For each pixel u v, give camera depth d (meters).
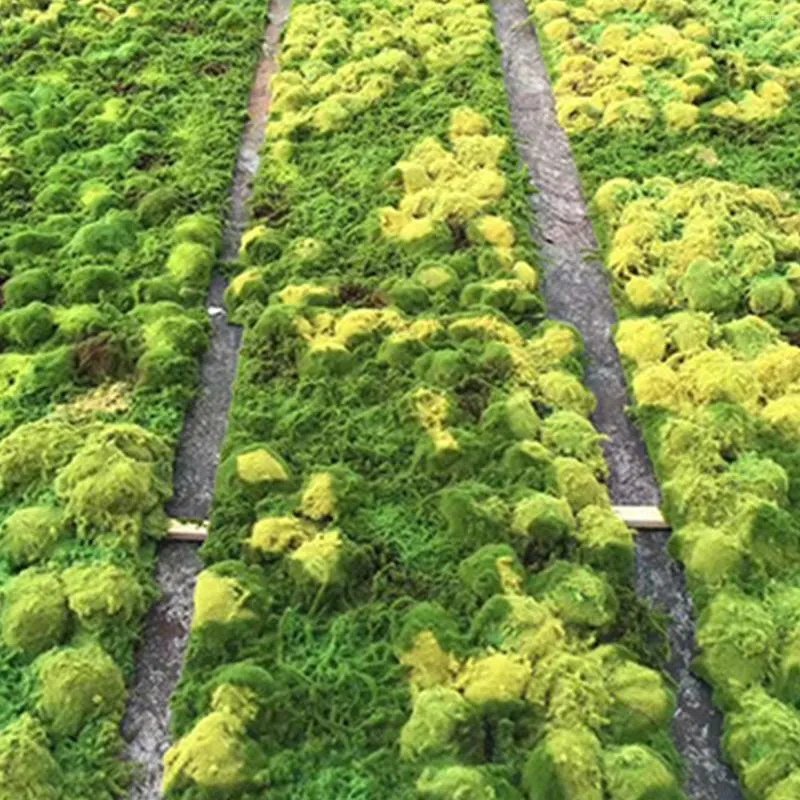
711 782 2.96
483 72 5.88
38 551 3.46
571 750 2.85
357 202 4.97
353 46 6.13
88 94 5.76
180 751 2.91
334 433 3.88
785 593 3.31
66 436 3.80
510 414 3.85
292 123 5.46
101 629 3.24
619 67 5.88
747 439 3.79
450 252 4.69
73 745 2.99
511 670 3.05
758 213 4.84
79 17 6.49
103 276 4.52
